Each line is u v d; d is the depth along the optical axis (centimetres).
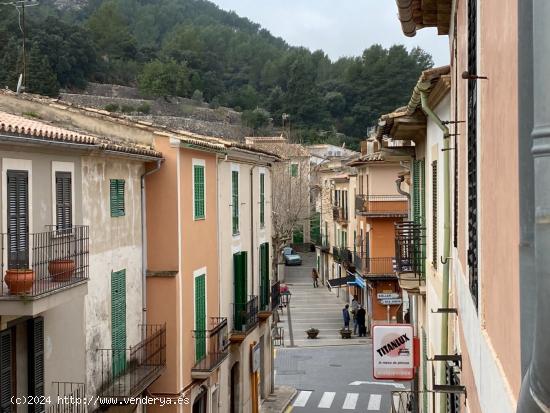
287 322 4988
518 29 326
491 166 480
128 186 1780
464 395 775
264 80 11706
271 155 2998
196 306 2083
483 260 543
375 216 4222
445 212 1117
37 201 1293
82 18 13138
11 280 1127
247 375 2720
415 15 1155
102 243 1608
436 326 1341
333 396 3150
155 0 15150
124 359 1730
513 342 365
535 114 247
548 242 235
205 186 2202
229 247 2523
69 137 1357
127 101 8825
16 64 7100
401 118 1595
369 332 4584
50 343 1347
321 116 9838
